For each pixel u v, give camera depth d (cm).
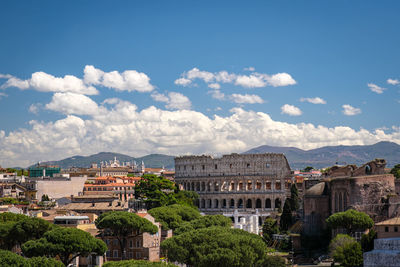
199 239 15112
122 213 18088
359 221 17975
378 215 18850
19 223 16850
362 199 19250
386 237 16038
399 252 14238
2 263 12406
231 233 15850
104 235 18338
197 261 14500
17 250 17875
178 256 14950
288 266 17262
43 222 17062
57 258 16888
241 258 14250
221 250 14200
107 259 18125
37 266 13212
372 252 14650
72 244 15350
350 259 15862
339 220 18200
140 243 18000
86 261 17275
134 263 13288
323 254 19200
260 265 14950
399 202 18600
